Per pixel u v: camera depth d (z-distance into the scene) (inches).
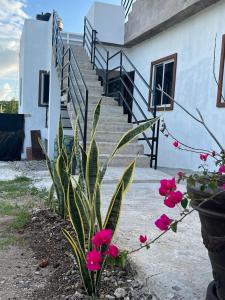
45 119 498.6
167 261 109.6
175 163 333.4
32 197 218.2
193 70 315.3
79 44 482.3
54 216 165.5
